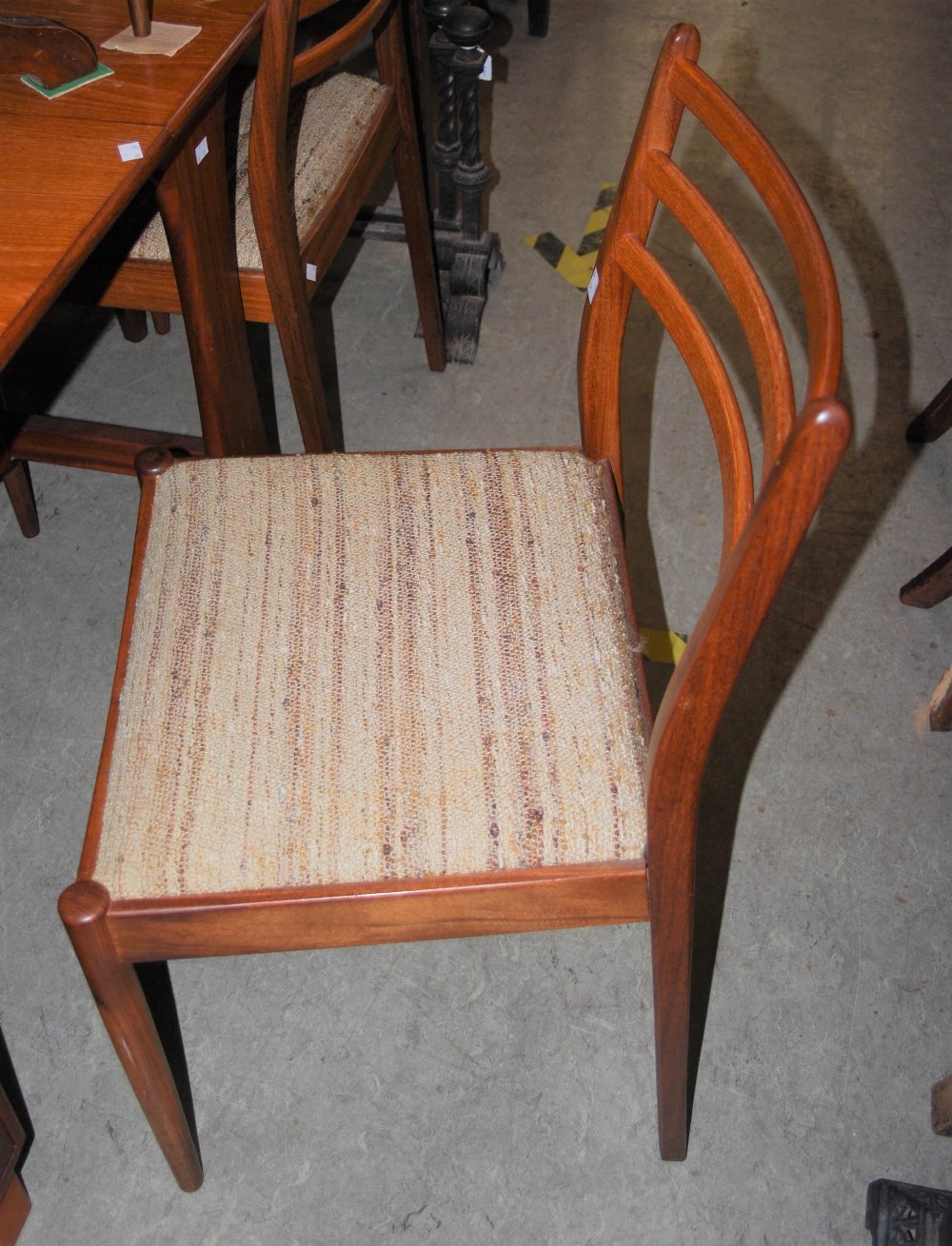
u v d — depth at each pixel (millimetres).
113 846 808
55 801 1348
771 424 738
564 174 2256
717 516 1657
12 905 1268
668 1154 1085
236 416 1372
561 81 2486
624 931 1252
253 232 1304
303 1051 1171
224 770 831
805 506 567
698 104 820
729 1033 1176
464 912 824
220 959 1229
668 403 1811
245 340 1342
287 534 968
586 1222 1067
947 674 1372
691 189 829
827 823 1324
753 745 1391
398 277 2053
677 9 2682
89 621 1528
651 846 791
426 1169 1099
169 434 1465
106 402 1833
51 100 1024
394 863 800
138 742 851
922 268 2031
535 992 1209
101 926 793
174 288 1305
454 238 1880
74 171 951
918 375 1848
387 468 1018
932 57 2535
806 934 1241
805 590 1551
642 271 902
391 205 2020
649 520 1650
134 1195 1084
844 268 2021
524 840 805
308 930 826
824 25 2623
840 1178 1090
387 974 1222
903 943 1234
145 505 1009
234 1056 1167
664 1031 933
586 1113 1131
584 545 958
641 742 847
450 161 1781
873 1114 1126
